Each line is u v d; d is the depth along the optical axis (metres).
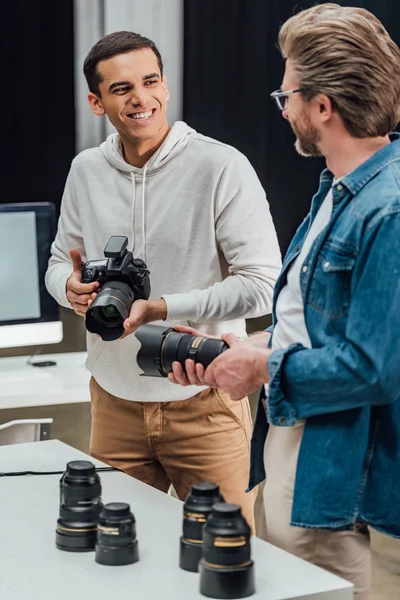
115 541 1.91
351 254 1.94
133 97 2.70
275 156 9.90
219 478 2.80
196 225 2.78
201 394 2.77
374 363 1.87
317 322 2.01
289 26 2.01
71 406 5.71
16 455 2.58
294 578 1.85
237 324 2.88
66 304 2.94
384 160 1.96
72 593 1.80
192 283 2.80
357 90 1.94
